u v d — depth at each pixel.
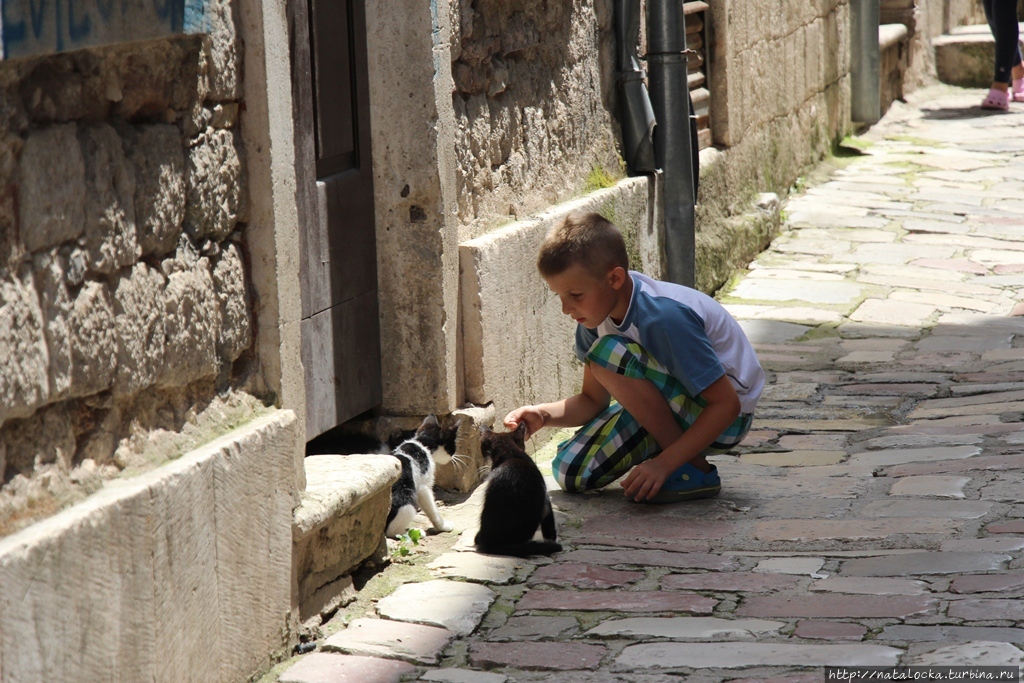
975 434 5.38
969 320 7.86
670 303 4.48
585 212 4.55
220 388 3.25
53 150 2.56
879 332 7.69
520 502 4.08
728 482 4.94
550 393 5.78
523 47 5.63
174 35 2.91
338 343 4.50
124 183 2.80
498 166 5.41
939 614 3.37
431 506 4.35
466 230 5.03
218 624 3.06
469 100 5.07
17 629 2.36
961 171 12.22
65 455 2.63
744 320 8.04
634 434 4.77
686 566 3.94
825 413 6.11
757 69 10.20
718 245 8.74
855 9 13.45
